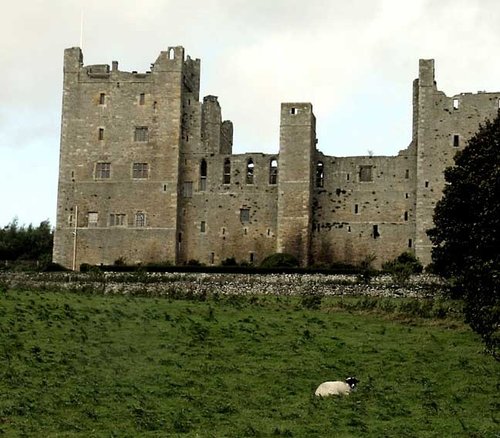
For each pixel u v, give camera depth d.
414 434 40.12
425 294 78.31
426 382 49.47
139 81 117.00
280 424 42.06
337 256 114.00
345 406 44.94
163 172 115.31
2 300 73.56
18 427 41.81
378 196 113.94
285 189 112.88
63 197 116.50
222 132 124.50
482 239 59.69
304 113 113.44
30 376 50.94
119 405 45.59
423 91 109.88
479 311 50.41
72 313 67.88
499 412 43.88
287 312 70.31
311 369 52.69
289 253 111.44
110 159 116.31
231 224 115.94
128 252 114.62
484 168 66.12
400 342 59.06
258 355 56.06
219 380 50.28
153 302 74.50
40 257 127.44
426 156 109.25
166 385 49.28
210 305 73.44
